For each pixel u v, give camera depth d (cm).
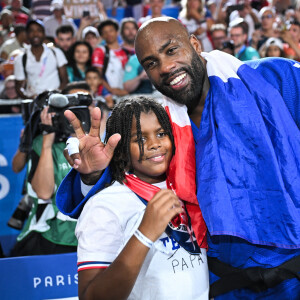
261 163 140
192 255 141
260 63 154
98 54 439
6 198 303
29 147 236
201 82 151
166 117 142
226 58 151
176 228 139
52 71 413
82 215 131
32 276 192
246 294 147
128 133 138
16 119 306
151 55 145
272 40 448
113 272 119
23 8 629
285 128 143
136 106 138
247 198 140
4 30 579
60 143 228
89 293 121
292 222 137
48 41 480
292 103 149
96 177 136
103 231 127
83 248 126
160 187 144
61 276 193
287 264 144
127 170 140
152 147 137
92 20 536
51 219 225
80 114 219
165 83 147
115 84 440
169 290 135
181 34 147
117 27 459
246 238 137
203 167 141
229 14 537
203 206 138
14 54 466
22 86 412
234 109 142
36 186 221
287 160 140
